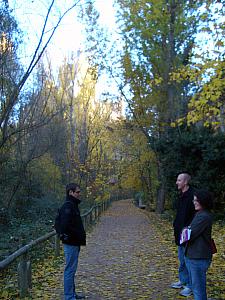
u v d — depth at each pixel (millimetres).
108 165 41438
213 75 8219
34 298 7012
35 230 15320
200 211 5484
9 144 16906
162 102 22438
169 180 19281
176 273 8719
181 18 18328
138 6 19578
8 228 15836
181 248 7160
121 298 6902
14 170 18219
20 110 16500
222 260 9773
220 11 8969
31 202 20875
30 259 10562
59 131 21875
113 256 11336
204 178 17188
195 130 18422
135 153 34031
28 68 13227
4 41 13945
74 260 6688
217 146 16969
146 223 21828
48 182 25062
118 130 34062
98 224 22031
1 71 13820
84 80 35344
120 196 63719
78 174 32531
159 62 20031
